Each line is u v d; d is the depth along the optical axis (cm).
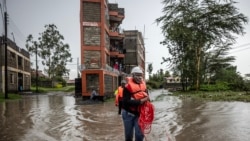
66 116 1712
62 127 1284
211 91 4622
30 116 1747
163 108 2050
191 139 963
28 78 6219
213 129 1123
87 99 3256
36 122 1471
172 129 1152
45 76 9044
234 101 2514
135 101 652
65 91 6281
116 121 1431
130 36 6738
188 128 1168
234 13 4703
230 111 1717
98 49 4062
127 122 671
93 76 3325
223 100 2650
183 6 4744
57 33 7412
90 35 4053
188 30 4691
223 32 4797
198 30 4784
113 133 1101
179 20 4772
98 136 1053
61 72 7475
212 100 2700
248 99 2555
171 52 5244
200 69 5234
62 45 7438
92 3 4066
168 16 4853
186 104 2352
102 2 4078
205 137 984
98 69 3291
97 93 3247
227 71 6581
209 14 4697
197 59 4897
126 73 5953
